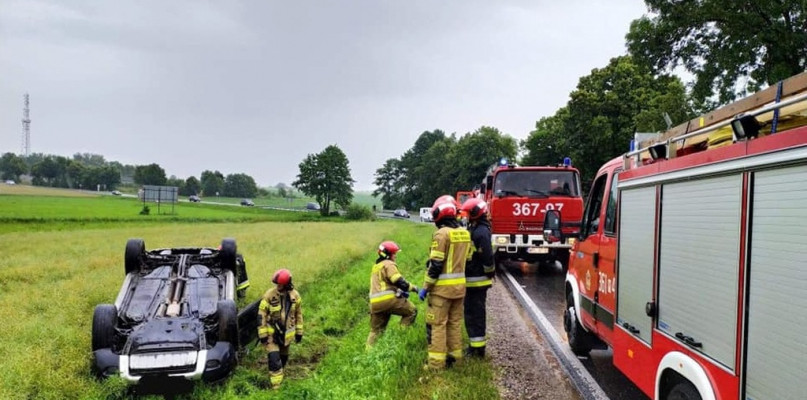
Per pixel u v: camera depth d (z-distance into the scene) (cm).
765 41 1655
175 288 791
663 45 1931
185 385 627
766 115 362
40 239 2852
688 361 364
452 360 650
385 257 792
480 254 677
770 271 284
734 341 315
